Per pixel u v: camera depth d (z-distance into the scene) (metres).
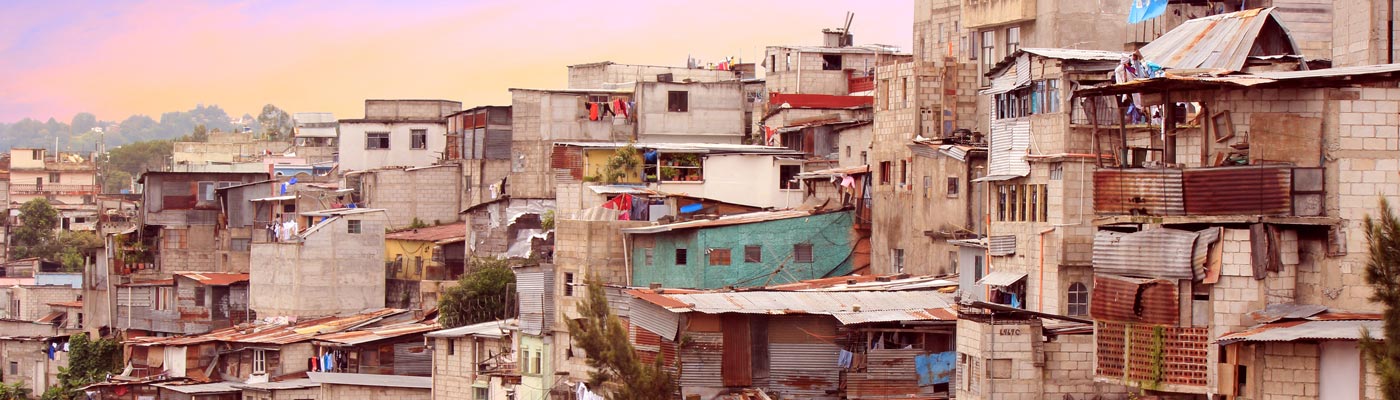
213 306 88.75
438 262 86.56
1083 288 47.47
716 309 52.94
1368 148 36.97
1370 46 41.84
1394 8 41.62
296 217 88.94
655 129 88.19
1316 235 37.22
